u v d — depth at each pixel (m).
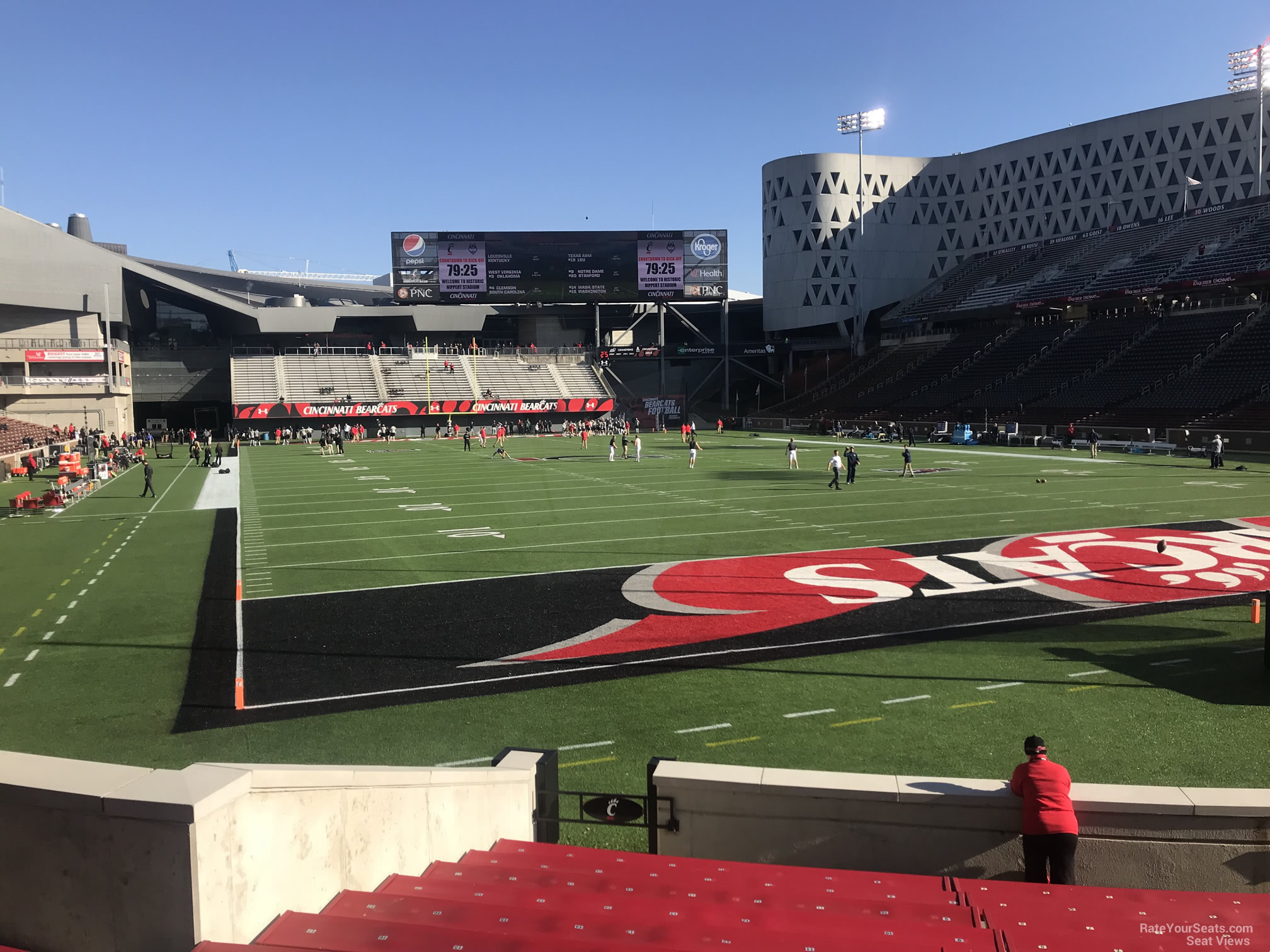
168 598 15.59
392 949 3.38
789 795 5.54
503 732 9.27
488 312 80.06
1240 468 34.62
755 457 44.88
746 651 11.95
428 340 82.44
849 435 62.22
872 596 14.73
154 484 36.47
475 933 3.56
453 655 11.98
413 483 34.53
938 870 5.40
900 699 10.02
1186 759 8.18
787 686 10.56
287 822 3.70
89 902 3.23
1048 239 76.12
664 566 17.47
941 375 69.00
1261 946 3.84
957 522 22.17
